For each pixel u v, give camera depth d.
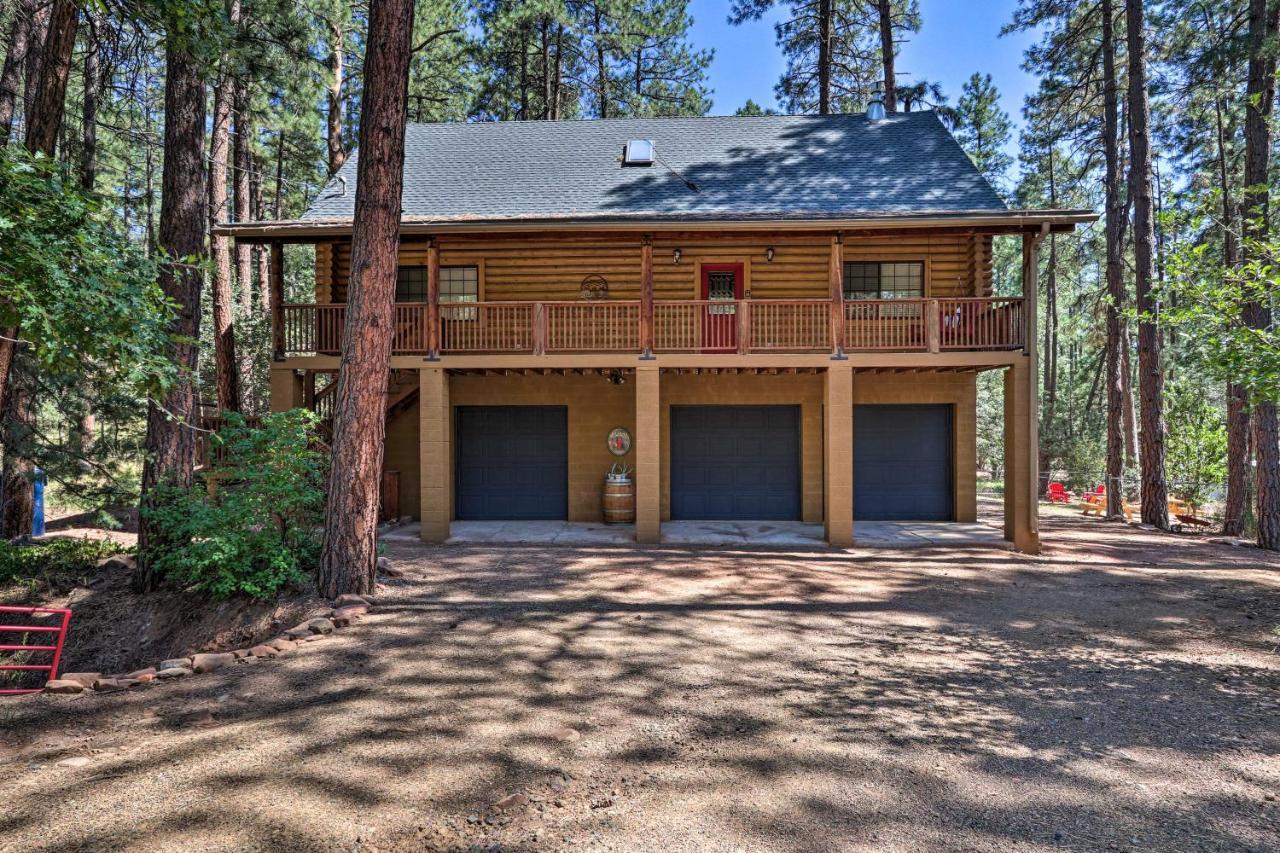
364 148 7.54
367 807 3.36
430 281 11.35
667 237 11.85
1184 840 3.14
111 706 4.71
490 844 3.05
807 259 13.31
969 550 10.91
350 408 7.57
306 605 7.26
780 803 3.43
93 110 13.63
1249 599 7.88
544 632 6.40
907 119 15.70
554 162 14.34
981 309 11.21
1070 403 27.45
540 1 19.53
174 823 3.20
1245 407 11.65
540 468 13.93
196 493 8.07
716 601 7.63
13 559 9.61
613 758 3.91
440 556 10.12
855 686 5.09
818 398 13.55
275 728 4.31
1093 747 4.10
